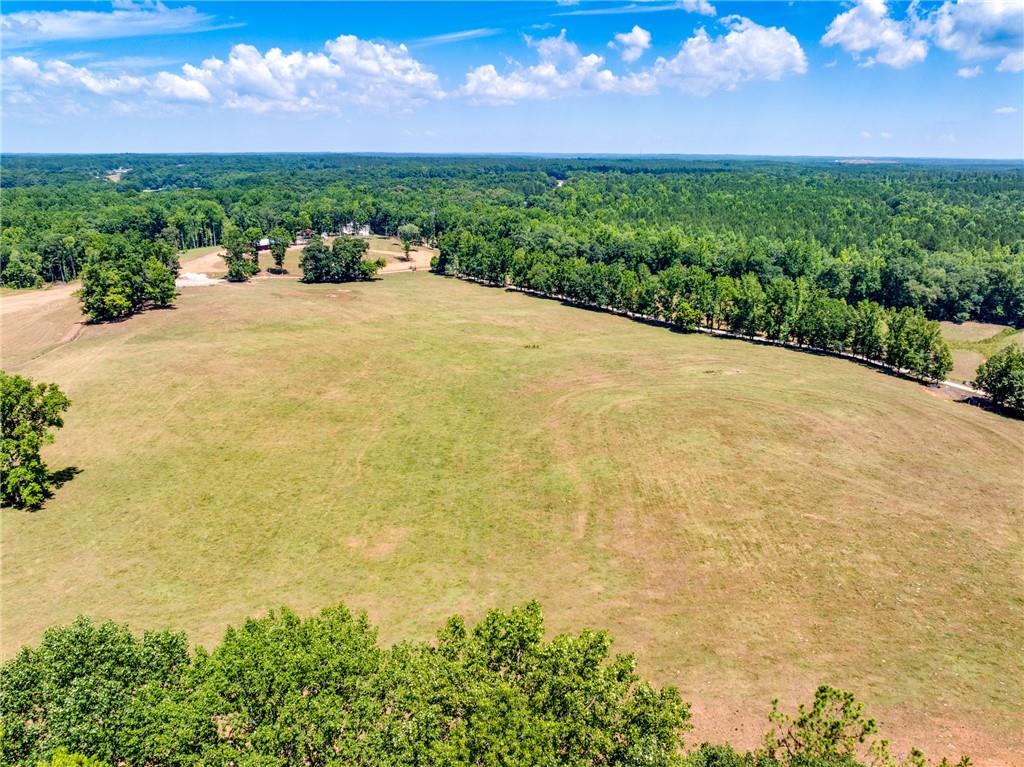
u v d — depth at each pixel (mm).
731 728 36844
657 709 26656
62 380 92188
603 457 72062
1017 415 86812
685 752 34594
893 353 104312
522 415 84562
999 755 35188
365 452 73688
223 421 80750
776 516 59562
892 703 38719
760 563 52781
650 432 78000
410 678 27594
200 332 118188
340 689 27172
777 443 74625
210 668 28047
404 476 68375
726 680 40594
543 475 68438
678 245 176750
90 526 58125
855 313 114000
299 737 25109
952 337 137250
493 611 31062
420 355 109438
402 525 59281
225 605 47938
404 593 49625
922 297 145375
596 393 91750
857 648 43438
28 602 47688
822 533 56781
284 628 30047
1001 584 50156
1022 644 43875
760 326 123625
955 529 57562
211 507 61719
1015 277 141125
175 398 86875
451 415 84500
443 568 52906
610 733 25875
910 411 86000
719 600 48438
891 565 52344
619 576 51562
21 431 60688
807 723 28453
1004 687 40094
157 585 50188
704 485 65375
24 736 26188
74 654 29156
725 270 170875
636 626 45656
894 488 64875
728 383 95812
